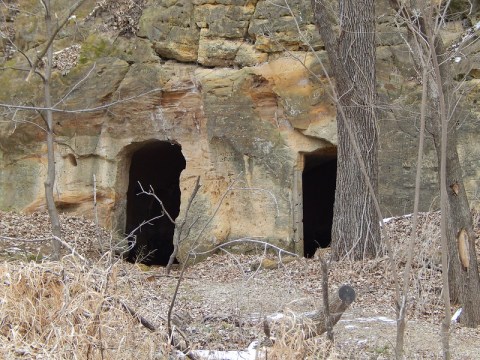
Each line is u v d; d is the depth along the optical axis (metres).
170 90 20.05
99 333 7.48
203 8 19.98
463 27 17.89
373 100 15.20
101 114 20.73
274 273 15.45
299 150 18.94
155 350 7.83
